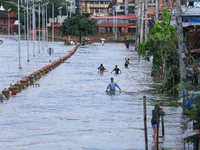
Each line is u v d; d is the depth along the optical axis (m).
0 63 102.06
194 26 65.94
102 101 48.16
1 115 39.22
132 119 36.97
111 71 85.75
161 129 32.44
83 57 126.44
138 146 27.28
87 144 27.84
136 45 164.25
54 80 70.12
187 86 29.16
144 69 90.75
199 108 25.53
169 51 68.56
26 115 39.25
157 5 95.94
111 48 181.88
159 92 54.78
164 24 69.56
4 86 61.62
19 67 90.25
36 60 113.00
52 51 103.56
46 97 51.50
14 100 49.22
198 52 59.97
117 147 27.06
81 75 78.00
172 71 53.75
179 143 28.17
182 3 141.75
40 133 31.39
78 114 39.69
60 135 30.67
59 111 41.50
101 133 31.25
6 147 27.06
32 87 61.44
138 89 58.56
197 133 24.45
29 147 27.11
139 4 162.75
